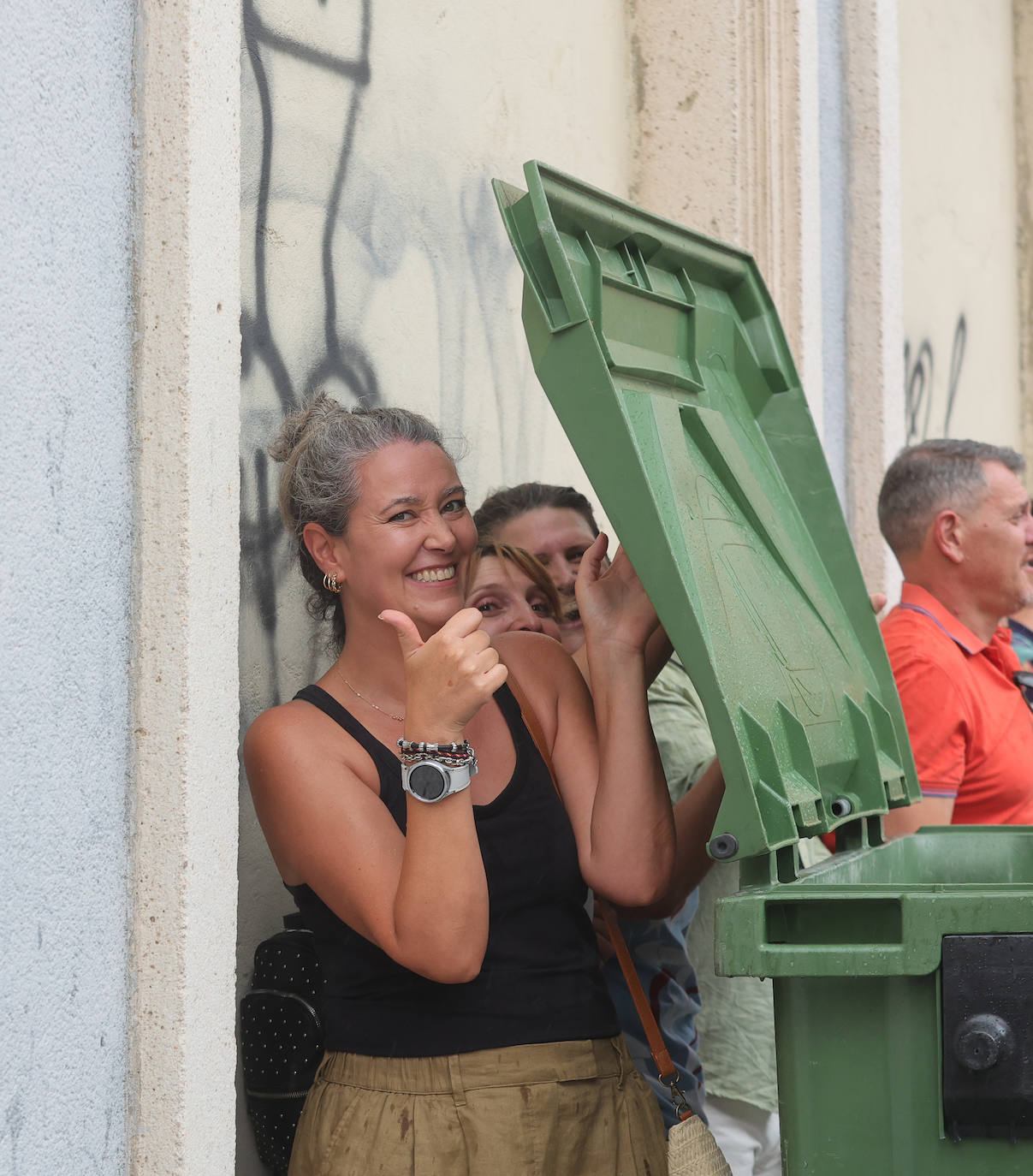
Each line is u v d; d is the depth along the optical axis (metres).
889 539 5.39
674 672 4.08
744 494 3.37
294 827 2.87
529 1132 2.78
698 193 5.78
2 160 2.26
